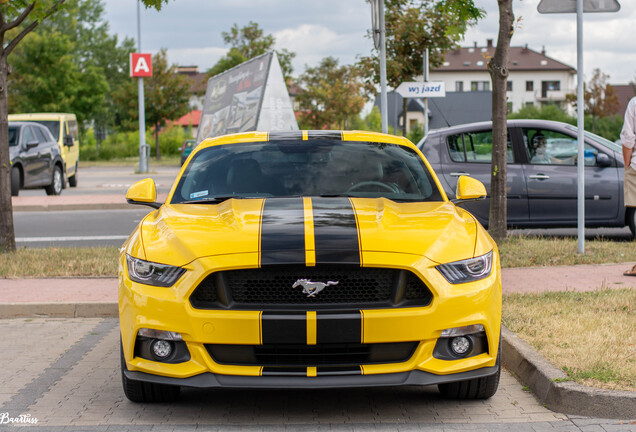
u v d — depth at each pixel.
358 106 55.91
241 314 3.98
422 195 5.31
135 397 4.52
